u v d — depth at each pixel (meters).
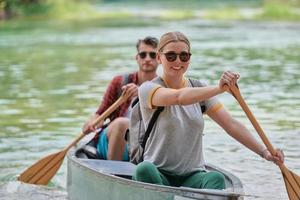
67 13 96.88
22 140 19.55
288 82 30.70
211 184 11.12
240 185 11.36
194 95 10.93
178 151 11.54
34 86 30.31
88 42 54.91
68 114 23.33
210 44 52.91
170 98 11.14
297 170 16.47
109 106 15.45
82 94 27.62
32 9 92.56
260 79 31.83
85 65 38.50
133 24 78.12
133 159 12.88
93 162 13.14
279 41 55.12
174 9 116.44
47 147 18.72
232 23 80.56
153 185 10.93
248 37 59.81
